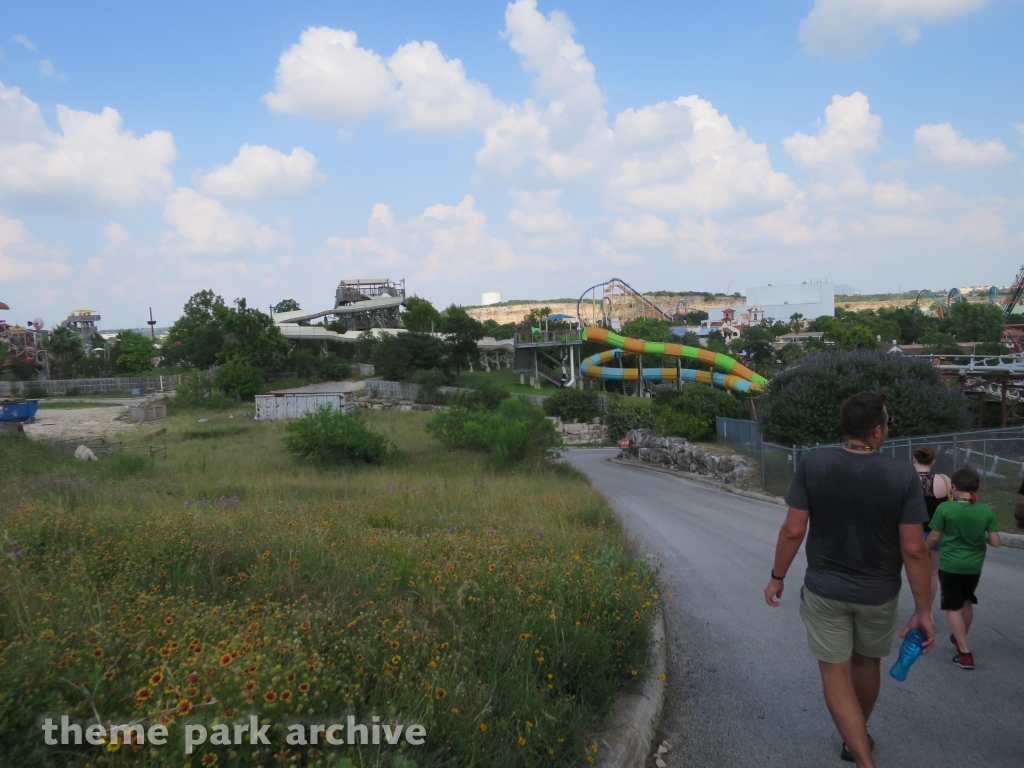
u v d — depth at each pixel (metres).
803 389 22.83
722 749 4.38
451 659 4.27
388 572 6.31
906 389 21.22
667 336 107.12
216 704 3.22
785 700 5.09
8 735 3.02
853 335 96.06
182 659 3.70
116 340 113.81
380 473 22.78
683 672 5.76
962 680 5.28
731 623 7.12
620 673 5.05
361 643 4.28
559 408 62.84
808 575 3.90
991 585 8.02
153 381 81.44
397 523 11.49
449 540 8.50
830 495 3.77
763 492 20.84
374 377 80.56
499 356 106.56
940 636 6.29
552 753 3.60
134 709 3.27
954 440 15.35
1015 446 15.68
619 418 56.62
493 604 5.42
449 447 29.39
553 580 6.02
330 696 3.64
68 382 78.88
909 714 4.75
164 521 8.14
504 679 4.23
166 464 24.42
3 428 34.81
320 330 96.25
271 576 5.99
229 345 81.81
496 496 15.78
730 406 40.44
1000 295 143.75
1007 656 5.73
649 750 4.34
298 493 16.34
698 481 27.02
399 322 117.44
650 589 7.25
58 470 18.36
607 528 11.78
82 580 5.46
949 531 5.62
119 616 4.50
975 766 4.06
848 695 3.72
